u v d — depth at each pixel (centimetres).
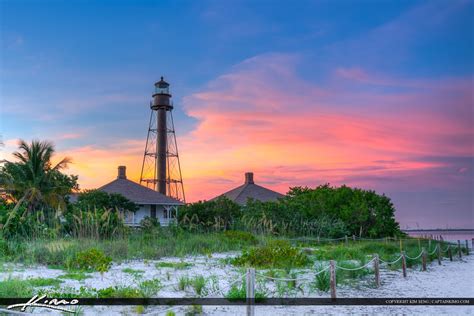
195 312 923
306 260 1762
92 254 1573
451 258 2277
